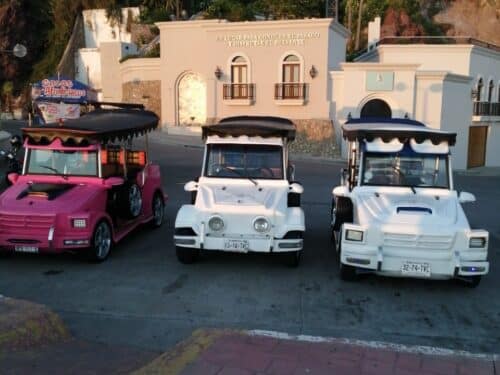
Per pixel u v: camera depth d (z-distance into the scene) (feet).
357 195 25.50
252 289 22.74
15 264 25.80
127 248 29.14
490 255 30.01
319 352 15.29
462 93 92.17
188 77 104.83
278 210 24.84
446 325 19.48
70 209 24.91
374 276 24.93
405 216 22.97
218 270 25.27
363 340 17.85
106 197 27.71
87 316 19.42
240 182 27.81
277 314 20.03
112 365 15.02
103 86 132.87
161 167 64.23
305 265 26.45
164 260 26.81
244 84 93.15
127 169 31.14
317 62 88.79
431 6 158.10
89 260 25.80
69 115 63.72
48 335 16.44
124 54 131.23
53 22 181.47
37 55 184.55
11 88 178.50
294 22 88.38
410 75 84.94
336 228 28.27
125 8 157.99
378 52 99.25
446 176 26.30
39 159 28.48
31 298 21.20
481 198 54.54
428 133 26.37
